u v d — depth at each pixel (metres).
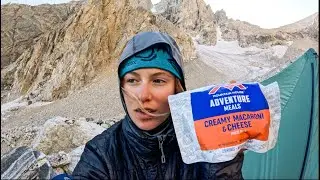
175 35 16.73
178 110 0.47
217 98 0.47
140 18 16.08
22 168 0.87
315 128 0.71
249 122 0.46
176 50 0.49
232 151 0.45
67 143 2.85
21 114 11.65
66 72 13.96
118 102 11.99
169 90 0.48
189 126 0.46
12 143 6.87
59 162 1.21
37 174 0.86
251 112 0.47
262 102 0.48
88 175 0.50
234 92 0.48
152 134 0.48
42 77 14.34
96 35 15.11
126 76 0.48
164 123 0.49
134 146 0.50
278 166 0.68
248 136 0.46
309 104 0.76
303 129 0.72
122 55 0.49
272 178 0.66
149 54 0.47
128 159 0.51
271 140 0.48
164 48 0.48
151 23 16.19
